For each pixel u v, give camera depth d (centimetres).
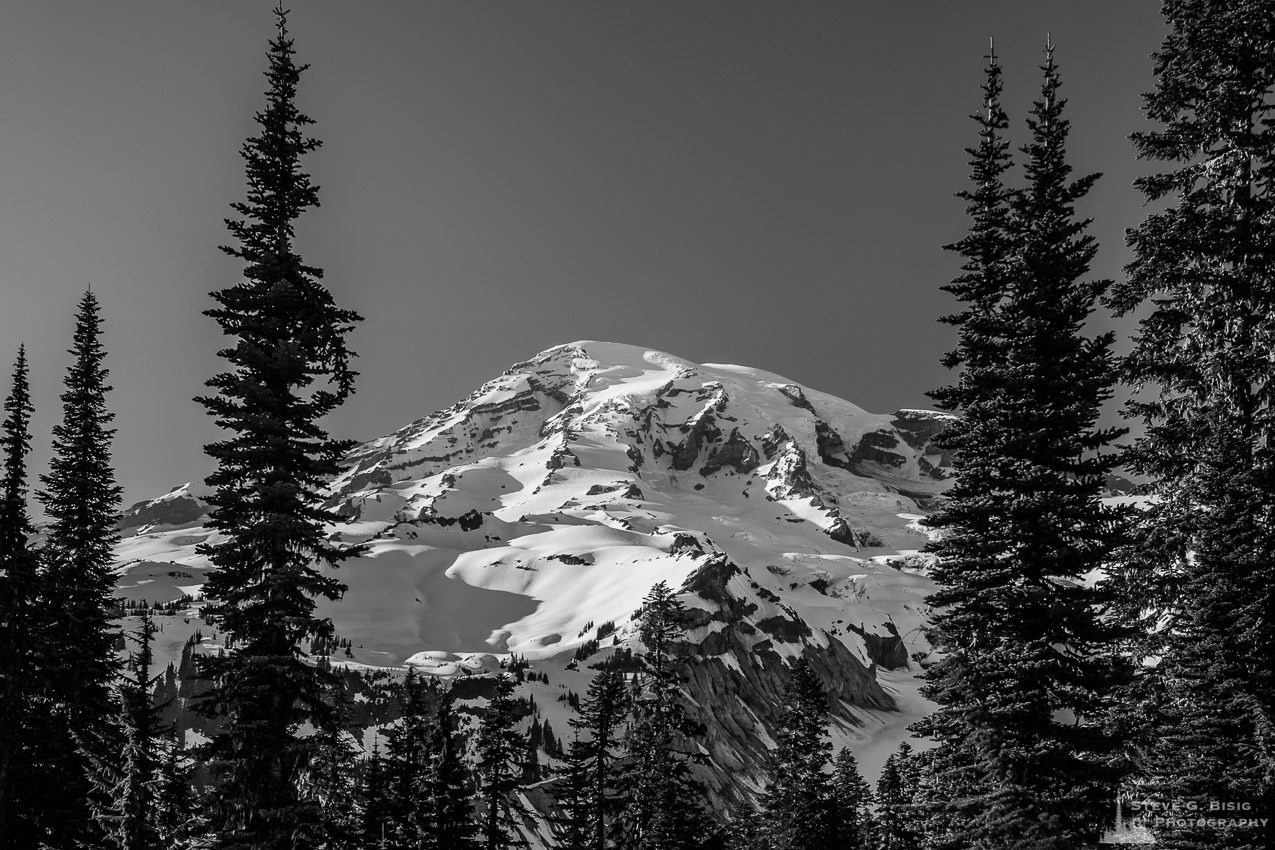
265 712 2753
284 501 2814
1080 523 2780
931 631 2894
